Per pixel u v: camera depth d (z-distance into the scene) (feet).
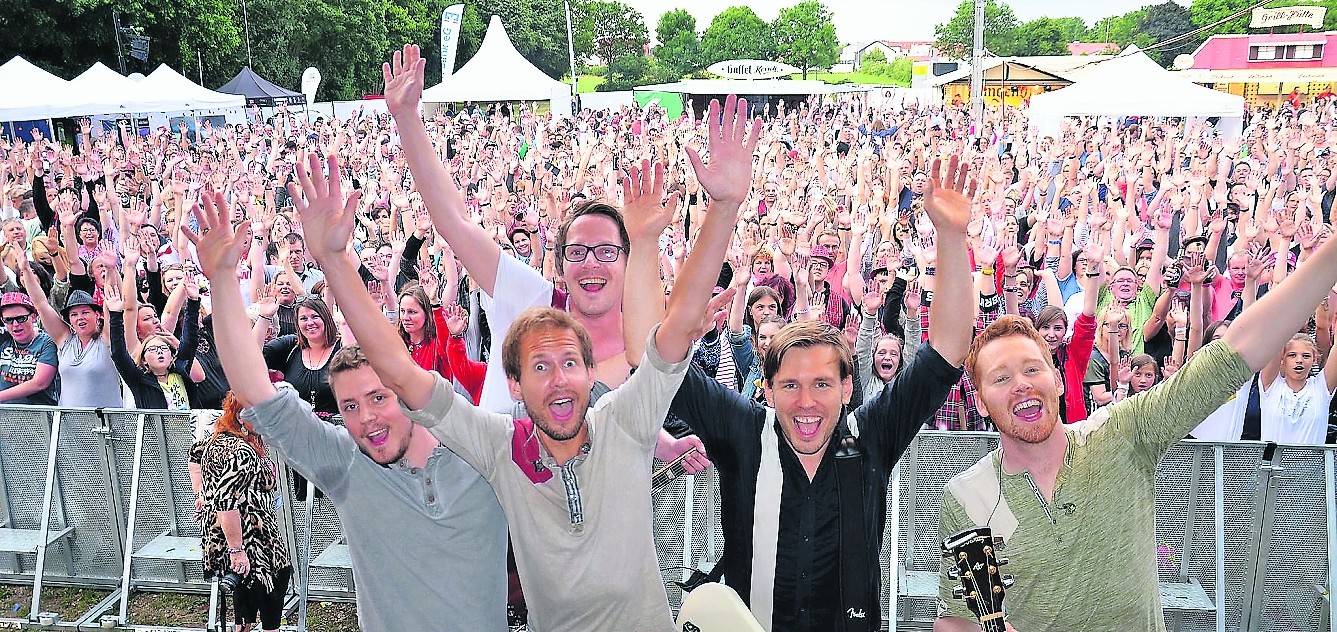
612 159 53.16
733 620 7.75
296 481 15.25
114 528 16.29
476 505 8.93
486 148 65.62
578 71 295.28
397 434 8.80
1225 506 14.10
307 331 17.02
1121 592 8.52
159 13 101.50
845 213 29.81
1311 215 34.68
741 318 18.80
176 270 21.99
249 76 98.78
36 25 89.30
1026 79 131.23
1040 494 8.70
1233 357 8.10
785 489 8.73
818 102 122.72
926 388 8.95
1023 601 8.79
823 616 8.70
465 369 16.98
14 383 19.30
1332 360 16.81
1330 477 13.60
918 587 14.25
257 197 37.40
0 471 16.31
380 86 169.78
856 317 21.17
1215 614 14.28
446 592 8.96
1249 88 150.41
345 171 52.90
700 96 134.10
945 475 14.43
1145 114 47.96
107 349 18.44
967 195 8.80
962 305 8.84
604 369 10.92
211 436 12.75
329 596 16.37
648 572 8.55
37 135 52.49
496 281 11.79
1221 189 38.24
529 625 8.92
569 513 8.20
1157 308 20.80
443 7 209.05
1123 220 29.48
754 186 36.17
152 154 58.13
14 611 16.24
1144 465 8.66
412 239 24.95
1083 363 16.84
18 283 25.18
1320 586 13.89
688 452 10.84
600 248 10.77
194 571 16.48
